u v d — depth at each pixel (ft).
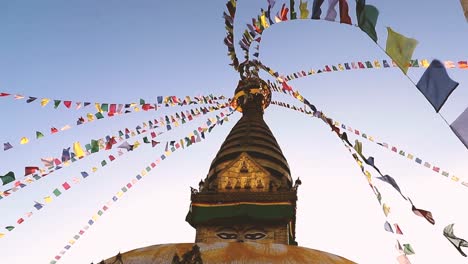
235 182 90.12
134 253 63.87
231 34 67.31
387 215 39.96
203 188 93.40
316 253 65.16
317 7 22.94
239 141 101.04
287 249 64.49
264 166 94.79
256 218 82.94
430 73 17.79
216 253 61.57
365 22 19.72
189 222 87.35
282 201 84.69
